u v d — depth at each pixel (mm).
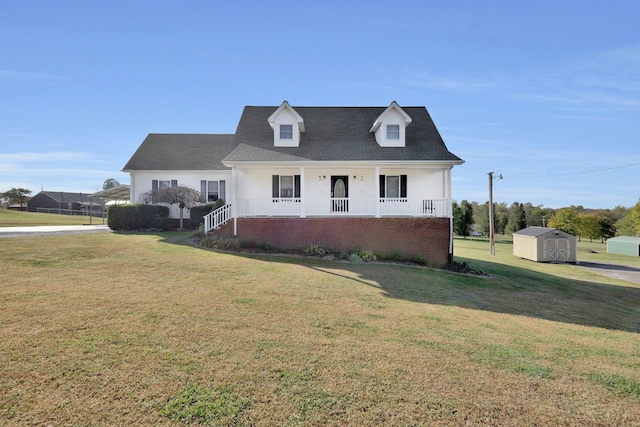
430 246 15852
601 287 16031
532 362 5137
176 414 3439
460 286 11539
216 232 16109
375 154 16859
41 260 10398
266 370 4422
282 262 12602
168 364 4426
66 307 6371
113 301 6914
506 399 4020
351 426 3391
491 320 7496
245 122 20469
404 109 21484
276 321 6305
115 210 20094
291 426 3355
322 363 4699
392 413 3623
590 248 45625
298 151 17219
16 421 3211
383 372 4523
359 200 16656
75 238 15352
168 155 24141
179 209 23125
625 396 4227
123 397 3670
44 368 4152
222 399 3734
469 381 4402
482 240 46031
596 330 7625
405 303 8281
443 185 18250
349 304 7770
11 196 65938
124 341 5031
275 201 16891
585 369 5004
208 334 5492
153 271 9883
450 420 3547
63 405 3484
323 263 13117
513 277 15812
